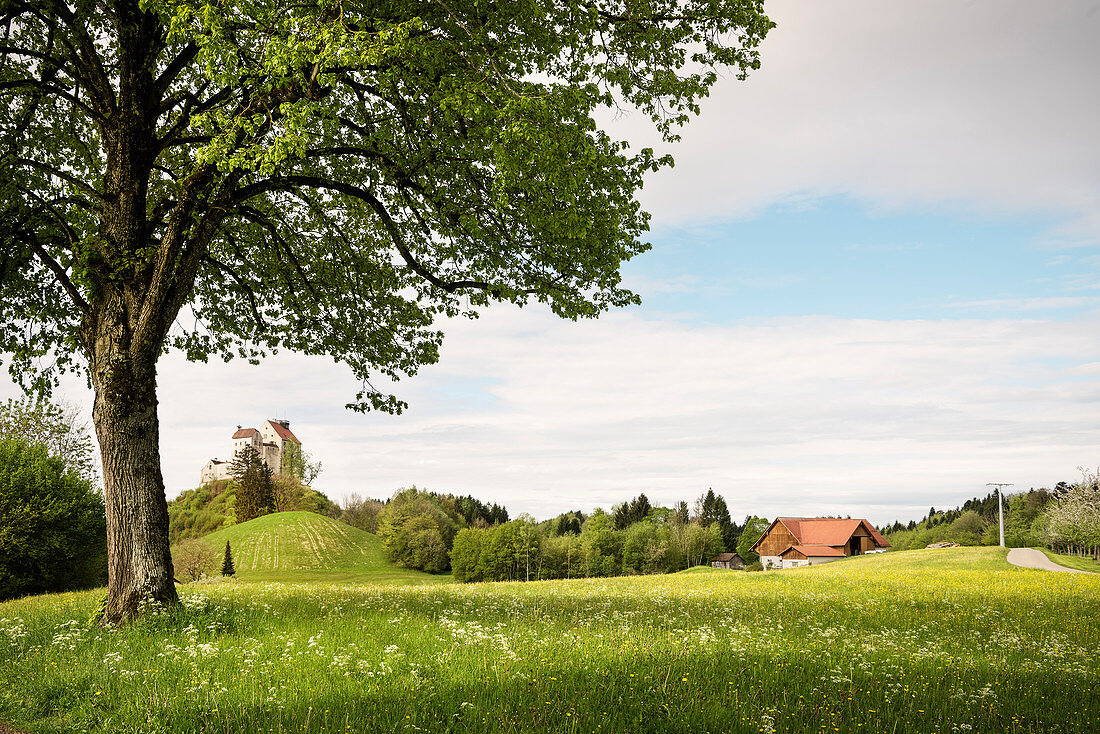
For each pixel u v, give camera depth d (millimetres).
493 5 13180
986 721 8031
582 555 108438
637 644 10969
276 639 10602
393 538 110375
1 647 10555
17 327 17125
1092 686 10234
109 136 13961
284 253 18406
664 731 7027
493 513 171250
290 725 6641
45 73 14945
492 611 15367
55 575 32156
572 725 6742
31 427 39781
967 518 135000
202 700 7422
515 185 13109
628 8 14047
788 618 17281
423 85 12555
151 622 11633
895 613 19344
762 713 7535
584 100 11891
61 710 7742
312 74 11758
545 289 14852
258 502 131125
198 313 19141
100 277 13320
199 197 13430
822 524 116438
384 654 9578
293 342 19234
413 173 14539
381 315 18672
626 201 13797
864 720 7730
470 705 7152
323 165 17094
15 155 14711
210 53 10727
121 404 12789
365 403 18453
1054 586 29359
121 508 12656
